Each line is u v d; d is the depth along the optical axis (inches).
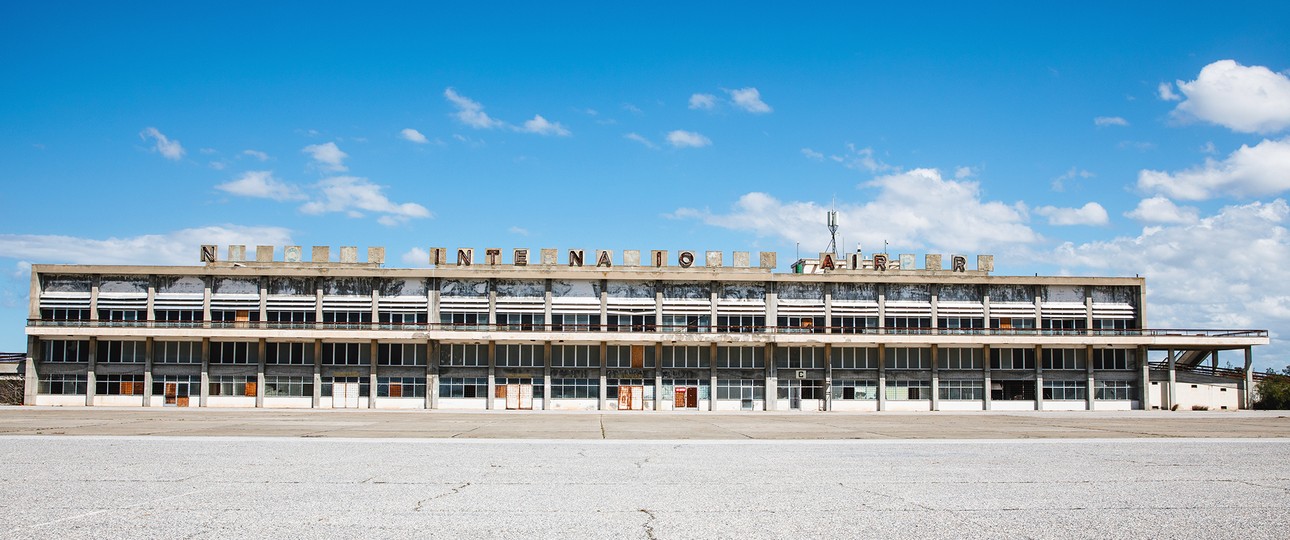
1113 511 772.0
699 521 723.4
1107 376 3373.5
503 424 1978.3
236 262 3415.4
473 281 3299.7
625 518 733.3
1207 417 2554.1
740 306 3336.6
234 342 3245.6
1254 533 686.5
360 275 3262.8
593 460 1135.0
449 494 844.6
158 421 1952.5
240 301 3255.4
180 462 1082.1
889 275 3353.8
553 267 3400.6
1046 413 2982.3
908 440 1487.5
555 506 784.9
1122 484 932.0
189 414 2401.6
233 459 1117.1
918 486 911.7
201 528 684.1
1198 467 1088.2
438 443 1360.7
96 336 3169.3
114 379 3208.7
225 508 765.3
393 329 3225.9
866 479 964.0
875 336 3265.3
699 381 3307.1
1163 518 741.9
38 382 3189.0
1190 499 835.4
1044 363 3371.1
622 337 3221.0
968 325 3378.4
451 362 3265.3
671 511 764.6
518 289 3307.1
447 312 3280.0
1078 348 3376.0
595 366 3289.9
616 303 3314.5
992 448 1339.8
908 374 3339.1
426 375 3243.1
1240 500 831.7
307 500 806.5
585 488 887.1
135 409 2847.0
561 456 1181.1
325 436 1493.6
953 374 3356.3
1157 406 3380.9
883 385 3319.4
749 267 3506.4
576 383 3280.0
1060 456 1218.6
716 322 3326.8
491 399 3240.7
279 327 3198.8
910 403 3329.2
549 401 3250.5
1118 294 3420.3
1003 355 3371.1
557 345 3292.3
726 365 3321.9
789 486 909.2
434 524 704.4
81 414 2333.9
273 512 748.6
